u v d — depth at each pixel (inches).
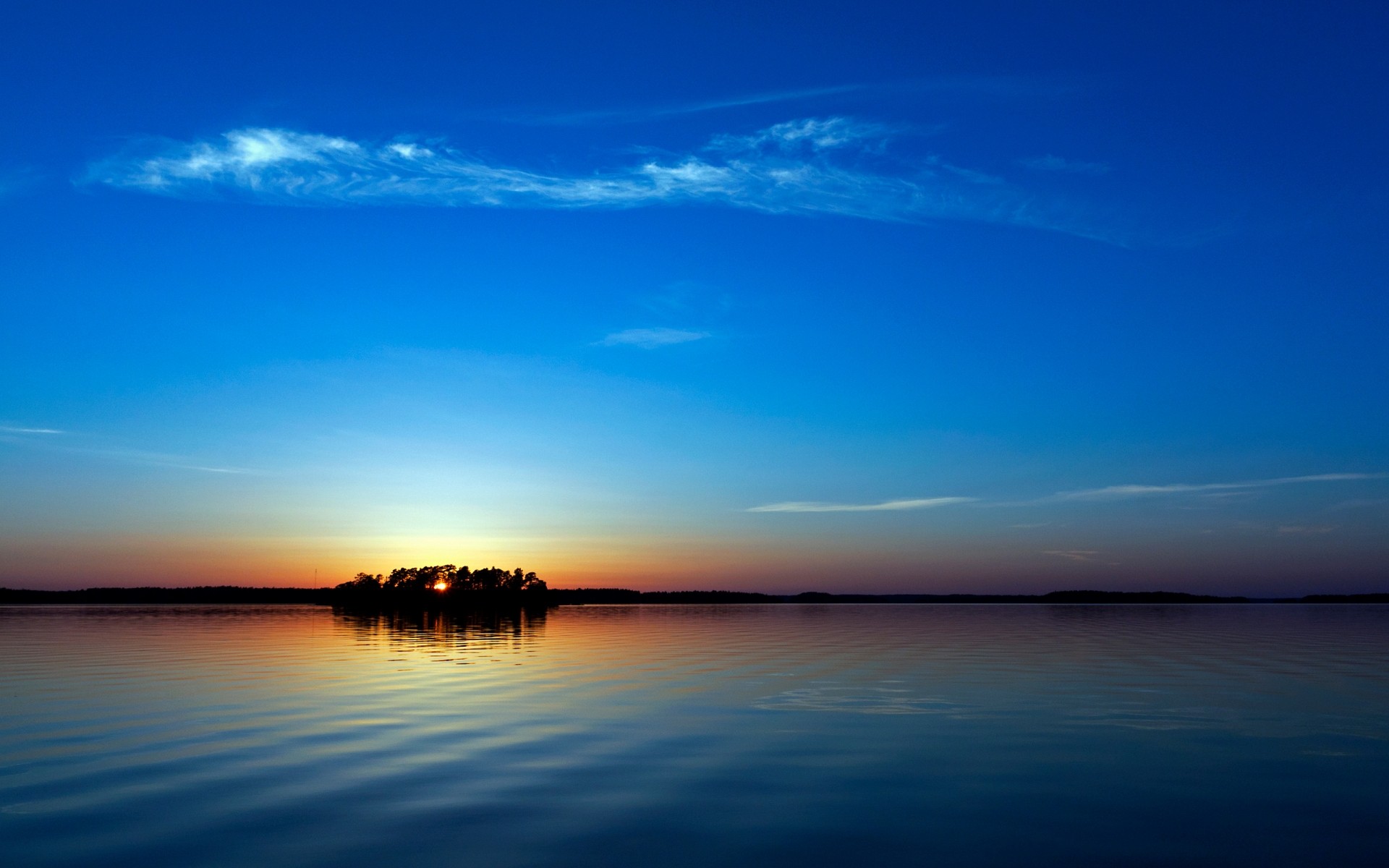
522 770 635.5
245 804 542.6
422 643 2113.7
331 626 3304.6
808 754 693.3
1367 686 1138.7
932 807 540.1
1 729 799.7
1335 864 440.1
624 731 800.3
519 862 438.0
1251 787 589.0
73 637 2343.8
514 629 3075.8
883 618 4566.9
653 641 2233.0
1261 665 1448.1
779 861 442.0
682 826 500.7
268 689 1107.9
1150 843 471.2
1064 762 664.4
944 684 1182.9
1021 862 442.0
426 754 689.6
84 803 543.5
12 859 441.1
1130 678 1243.2
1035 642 2144.4
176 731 791.7
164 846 461.7
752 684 1179.9
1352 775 622.2
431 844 465.4
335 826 496.7
